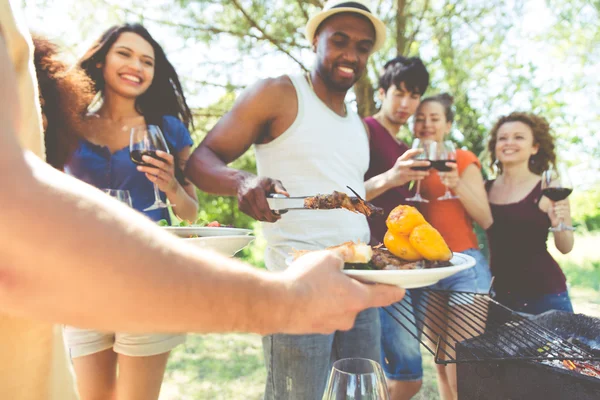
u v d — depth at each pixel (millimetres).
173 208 2549
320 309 691
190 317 542
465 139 7270
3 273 469
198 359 4293
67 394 945
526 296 3145
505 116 3502
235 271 593
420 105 3730
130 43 2549
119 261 485
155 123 2760
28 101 768
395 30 6914
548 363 1491
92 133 2449
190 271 539
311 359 2049
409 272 1129
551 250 9172
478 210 3309
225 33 6984
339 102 2527
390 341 3045
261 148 2340
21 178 455
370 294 774
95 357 2143
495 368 1532
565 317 2059
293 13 7266
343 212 2279
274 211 1651
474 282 3191
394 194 3236
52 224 457
